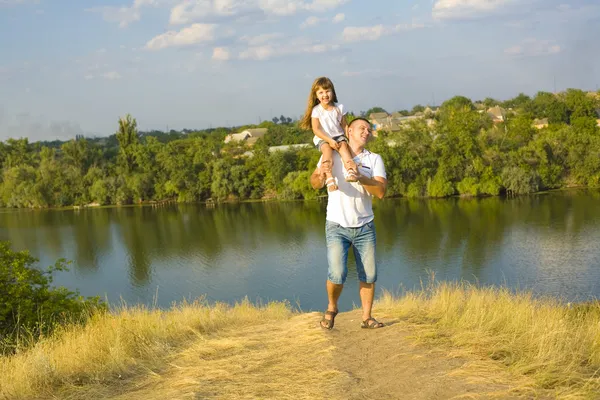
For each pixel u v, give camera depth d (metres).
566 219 45.66
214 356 5.72
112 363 5.54
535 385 3.79
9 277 11.30
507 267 32.31
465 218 49.56
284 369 4.80
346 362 4.78
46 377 5.18
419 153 67.50
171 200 83.50
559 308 6.78
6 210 82.31
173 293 32.78
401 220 50.59
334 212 5.43
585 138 65.94
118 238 52.88
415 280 30.58
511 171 62.56
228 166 79.75
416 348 4.89
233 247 44.84
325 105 5.31
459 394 3.73
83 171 91.56
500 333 5.06
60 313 10.83
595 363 4.29
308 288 31.73
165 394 4.45
